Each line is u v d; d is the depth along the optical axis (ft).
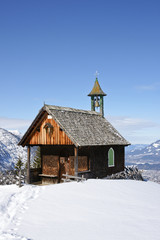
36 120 88.33
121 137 107.14
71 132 82.23
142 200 60.85
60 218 48.01
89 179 80.23
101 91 114.21
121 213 50.62
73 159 89.56
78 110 100.94
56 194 64.49
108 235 39.88
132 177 109.09
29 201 59.67
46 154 95.45
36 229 42.75
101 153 93.76
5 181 82.69
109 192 66.28
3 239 37.83
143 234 40.24
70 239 38.58
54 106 90.63
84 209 53.06
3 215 51.11
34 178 93.76
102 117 112.16
